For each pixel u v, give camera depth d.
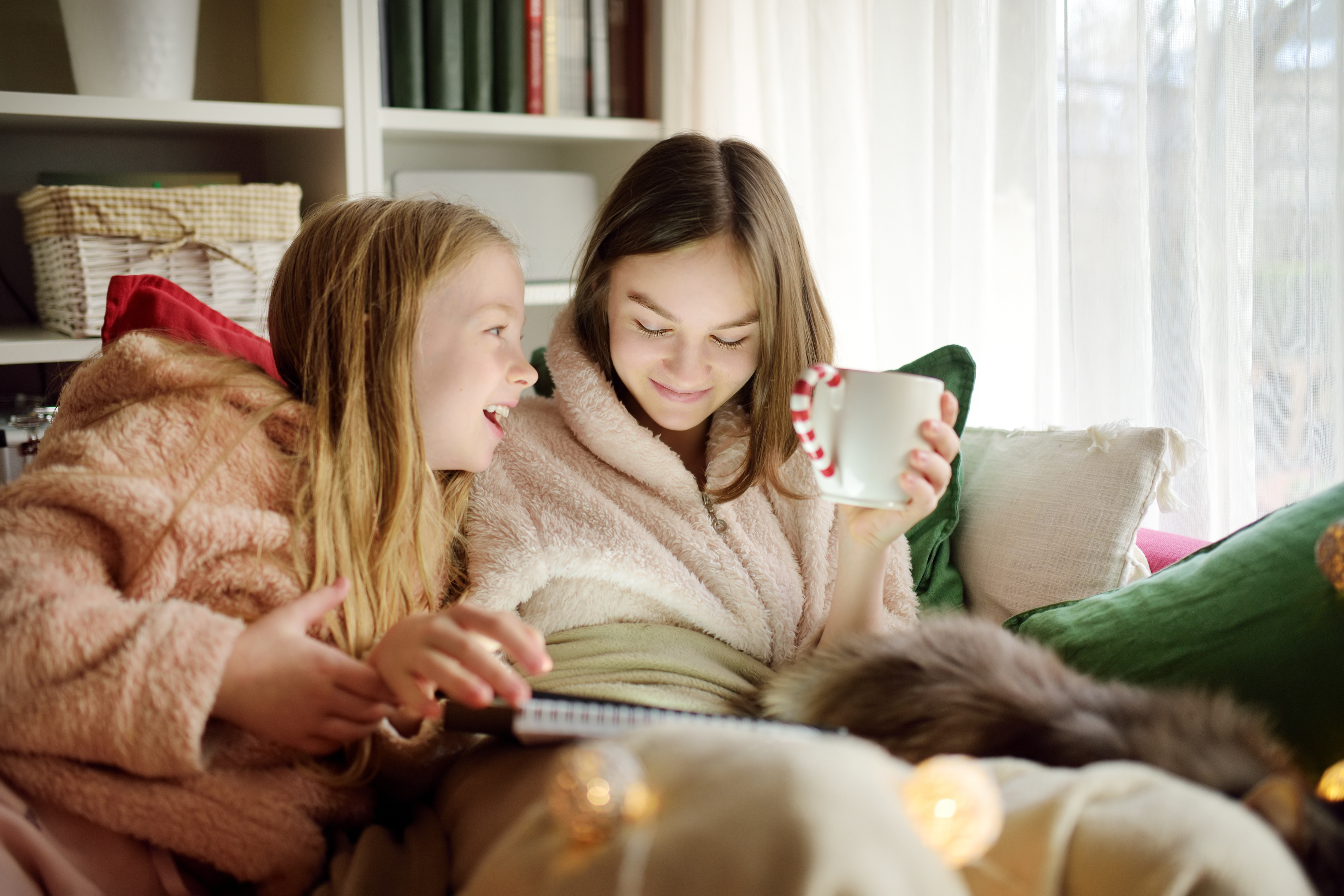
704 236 0.97
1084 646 0.82
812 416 0.77
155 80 1.50
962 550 1.08
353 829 0.77
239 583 0.77
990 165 1.43
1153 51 1.26
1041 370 1.39
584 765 0.48
